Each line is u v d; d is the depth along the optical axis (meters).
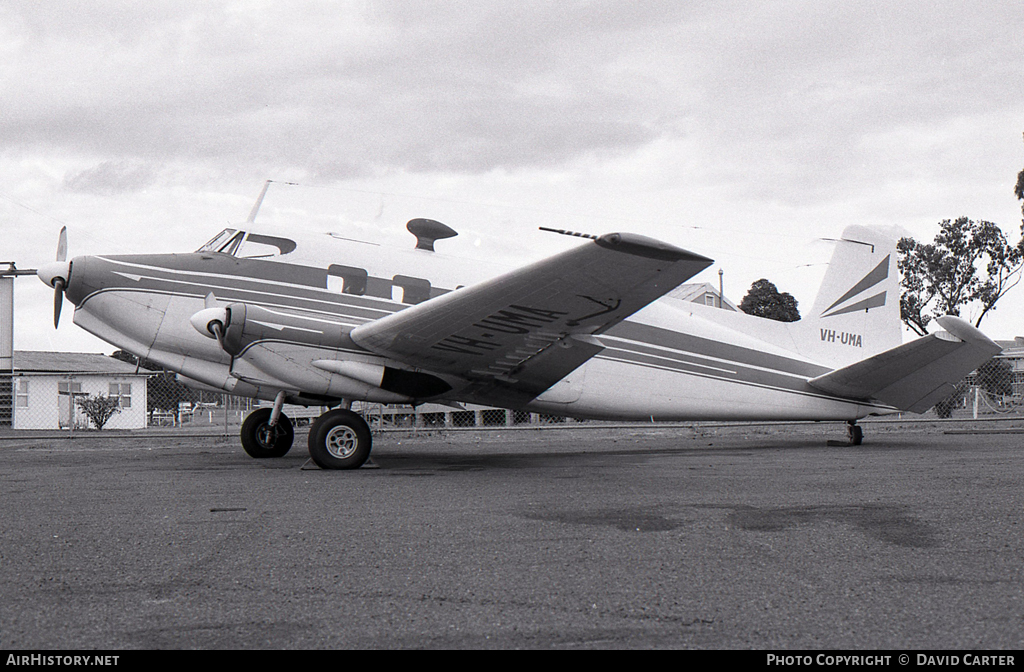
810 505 4.75
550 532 3.93
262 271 8.49
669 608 2.63
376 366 7.93
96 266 8.21
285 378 7.74
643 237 5.81
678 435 13.48
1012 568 3.12
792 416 10.63
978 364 10.22
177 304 8.31
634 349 9.72
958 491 5.31
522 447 10.75
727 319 10.54
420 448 10.61
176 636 2.36
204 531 3.97
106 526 4.12
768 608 2.62
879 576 3.01
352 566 3.21
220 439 13.09
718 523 4.16
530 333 7.53
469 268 9.19
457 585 2.92
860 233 11.38
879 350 11.30
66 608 2.62
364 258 8.79
